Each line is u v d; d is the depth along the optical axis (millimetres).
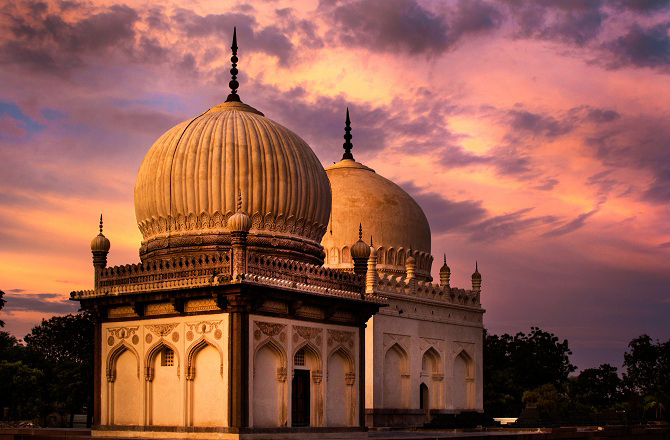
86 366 54031
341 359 27875
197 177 27656
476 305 46219
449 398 43469
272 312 25031
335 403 27422
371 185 46625
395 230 45844
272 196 27844
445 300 44031
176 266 25422
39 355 61969
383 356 39625
